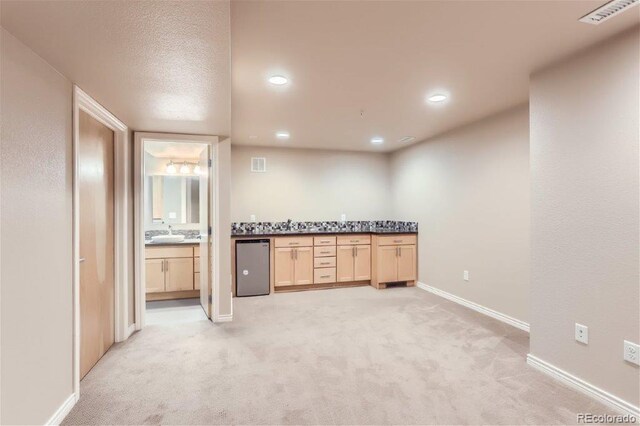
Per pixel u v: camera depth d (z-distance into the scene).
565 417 1.92
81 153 2.34
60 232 1.89
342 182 5.77
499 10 1.72
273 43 2.05
